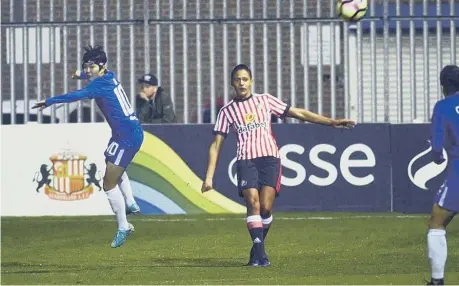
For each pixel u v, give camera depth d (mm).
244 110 30953
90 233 42469
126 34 57312
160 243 38594
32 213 50375
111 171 32781
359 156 50094
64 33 57031
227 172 50062
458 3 58281
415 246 36438
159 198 49969
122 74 57406
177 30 57375
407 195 49844
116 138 32656
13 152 50438
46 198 50312
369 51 58438
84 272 29734
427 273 28250
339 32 57406
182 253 35375
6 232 42969
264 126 30984
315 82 57812
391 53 58500
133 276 28312
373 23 56531
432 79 58625
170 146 49969
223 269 30109
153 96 54219
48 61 57344
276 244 37594
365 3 38781
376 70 56656
